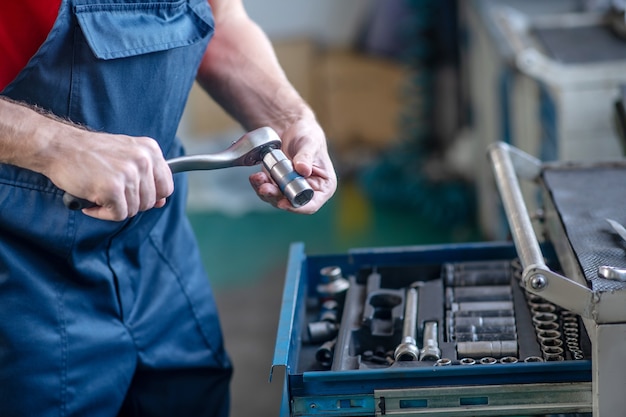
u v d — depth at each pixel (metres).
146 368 1.83
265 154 1.52
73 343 1.66
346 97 5.20
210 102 5.11
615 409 1.36
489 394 1.41
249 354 3.54
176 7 1.63
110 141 1.36
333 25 5.46
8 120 1.38
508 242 1.90
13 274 1.58
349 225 4.55
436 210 4.47
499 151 1.82
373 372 1.42
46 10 1.54
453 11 4.57
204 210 4.79
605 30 2.98
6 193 1.55
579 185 1.77
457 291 1.76
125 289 1.77
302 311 1.81
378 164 4.80
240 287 4.06
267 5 5.44
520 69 2.76
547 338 1.55
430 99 4.73
